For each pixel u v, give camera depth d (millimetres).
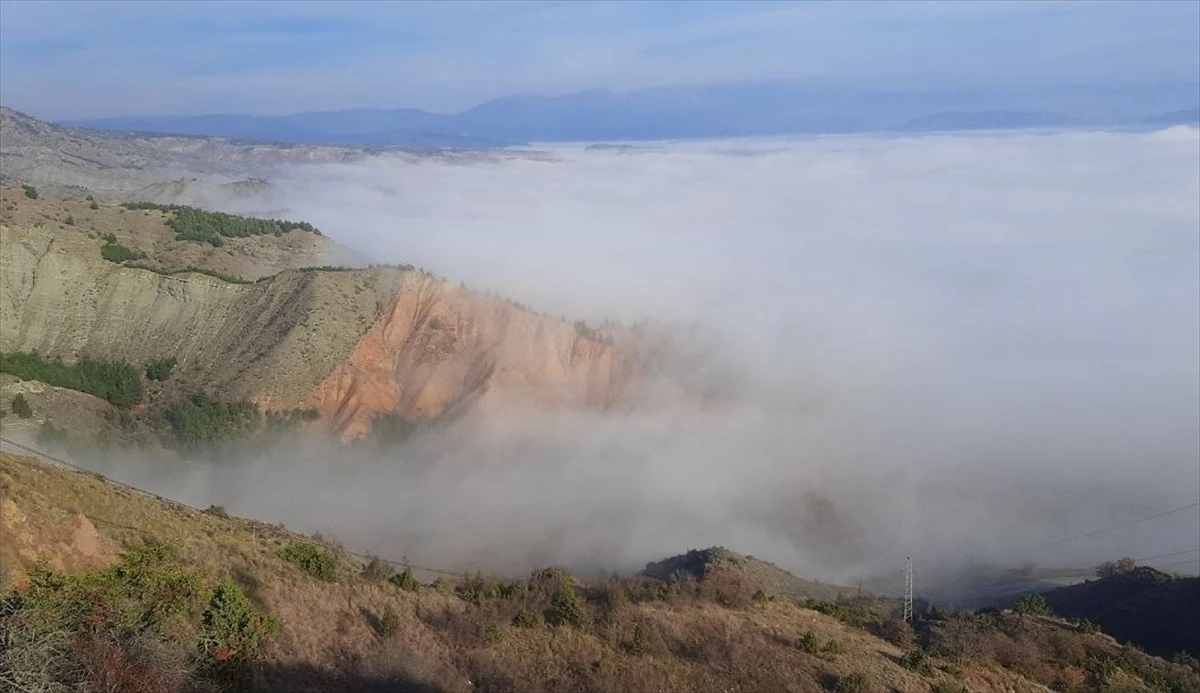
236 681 22922
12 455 31641
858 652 36562
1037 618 47625
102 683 19516
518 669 29172
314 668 25156
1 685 18375
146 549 25078
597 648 31688
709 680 30766
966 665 38219
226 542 30312
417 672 26594
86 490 28719
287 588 28750
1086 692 38500
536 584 37469
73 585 21734
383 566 37625
